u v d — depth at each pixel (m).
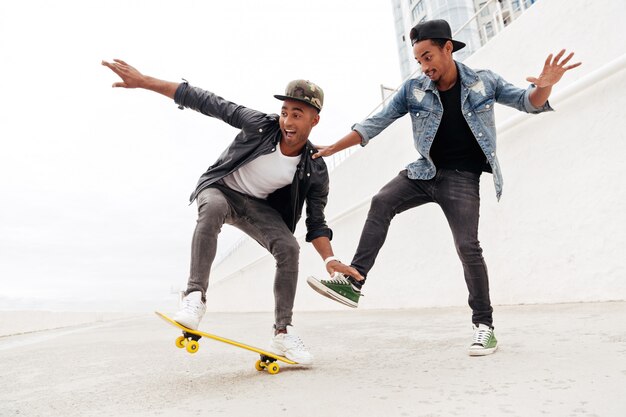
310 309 11.21
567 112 4.22
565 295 4.20
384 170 7.84
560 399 1.16
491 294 5.05
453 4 30.98
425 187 2.32
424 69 2.20
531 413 1.06
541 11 4.68
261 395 1.54
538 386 1.32
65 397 1.82
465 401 1.23
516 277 4.73
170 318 1.82
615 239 3.77
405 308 6.77
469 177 2.25
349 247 9.05
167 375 2.21
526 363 1.71
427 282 6.32
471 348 2.02
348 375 1.82
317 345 3.13
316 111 2.16
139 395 1.72
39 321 13.48
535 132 4.55
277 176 2.28
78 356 3.58
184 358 2.91
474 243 2.16
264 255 15.80
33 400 1.81
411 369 1.83
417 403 1.25
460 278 5.73
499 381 1.44
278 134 2.22
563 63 1.95
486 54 5.55
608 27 3.93
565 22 4.37
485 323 2.10
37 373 2.71
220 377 2.04
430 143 2.27
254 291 17.48
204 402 1.49
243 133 2.22
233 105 2.27
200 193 2.18
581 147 4.08
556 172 4.31
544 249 4.42
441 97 2.30
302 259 11.92
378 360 2.17
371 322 4.82
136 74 2.16
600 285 3.88
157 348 3.75
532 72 4.81
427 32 2.16
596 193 3.94
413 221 6.68
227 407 1.38
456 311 5.04
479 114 2.21
